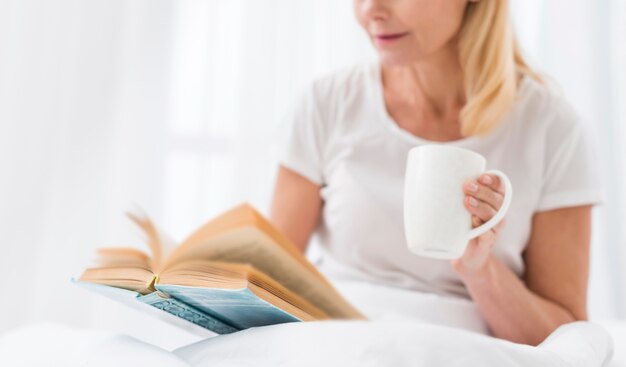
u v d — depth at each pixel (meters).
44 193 2.09
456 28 1.00
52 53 2.12
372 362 0.52
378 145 1.11
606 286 2.18
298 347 0.54
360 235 1.07
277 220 1.14
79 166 2.11
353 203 1.08
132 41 2.16
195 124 2.20
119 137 2.14
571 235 1.02
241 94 2.19
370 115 1.13
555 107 1.06
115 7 2.16
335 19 2.21
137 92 2.15
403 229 1.06
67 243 2.08
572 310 0.99
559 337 0.70
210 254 0.69
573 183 1.03
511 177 1.04
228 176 2.19
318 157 1.16
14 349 0.63
